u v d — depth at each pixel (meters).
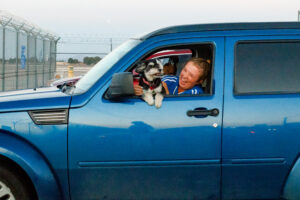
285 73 3.41
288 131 3.30
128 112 3.26
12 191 3.21
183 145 3.26
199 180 3.30
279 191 3.37
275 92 3.37
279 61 3.43
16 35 14.47
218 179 3.31
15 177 3.20
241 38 3.44
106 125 3.24
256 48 3.44
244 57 3.41
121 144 3.24
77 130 3.23
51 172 3.23
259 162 3.30
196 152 3.27
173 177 3.29
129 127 3.24
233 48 3.42
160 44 3.42
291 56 3.45
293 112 3.31
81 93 3.34
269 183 3.34
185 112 3.27
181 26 3.48
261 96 3.35
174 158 3.27
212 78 3.36
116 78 3.14
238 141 3.28
